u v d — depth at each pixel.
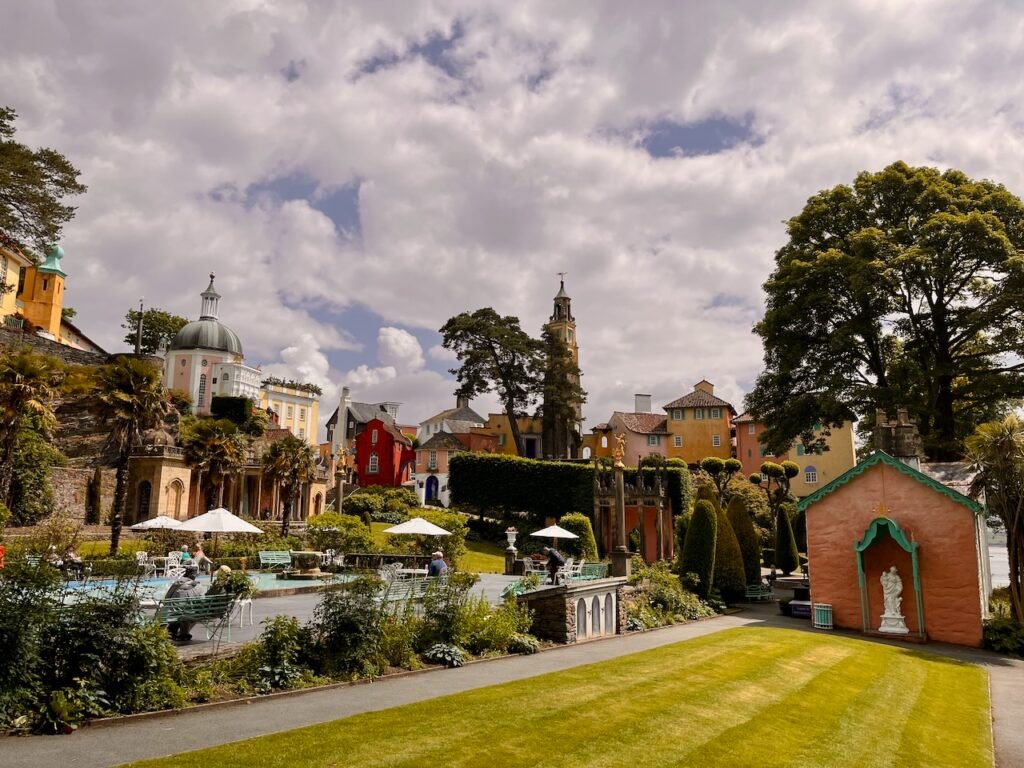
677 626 24.77
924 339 39.72
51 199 36.62
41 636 10.12
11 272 58.47
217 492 44.53
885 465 26.66
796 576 51.03
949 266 36.22
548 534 36.97
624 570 26.50
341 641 13.88
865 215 41.62
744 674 15.69
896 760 11.30
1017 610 25.27
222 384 93.69
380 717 10.52
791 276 41.22
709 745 10.52
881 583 26.09
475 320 77.06
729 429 90.62
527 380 78.19
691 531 31.11
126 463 33.97
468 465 57.66
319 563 32.34
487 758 9.02
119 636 10.62
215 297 100.62
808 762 10.45
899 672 18.42
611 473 52.72
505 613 18.36
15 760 8.16
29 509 38.16
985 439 25.30
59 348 55.62
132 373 34.28
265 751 8.69
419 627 16.20
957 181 41.41
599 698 12.45
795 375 42.84
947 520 25.16
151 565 26.56
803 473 77.19
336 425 107.44
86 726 9.63
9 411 32.91
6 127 35.06
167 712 10.44
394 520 57.19
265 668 12.52
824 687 15.46
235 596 14.77
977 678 19.14
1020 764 12.30
